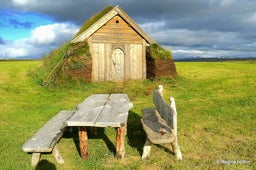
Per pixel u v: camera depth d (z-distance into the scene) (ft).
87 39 57.06
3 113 33.94
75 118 18.70
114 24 58.49
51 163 18.88
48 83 52.31
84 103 24.18
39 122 29.66
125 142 22.98
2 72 69.67
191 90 48.96
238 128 26.05
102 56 58.18
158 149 21.09
